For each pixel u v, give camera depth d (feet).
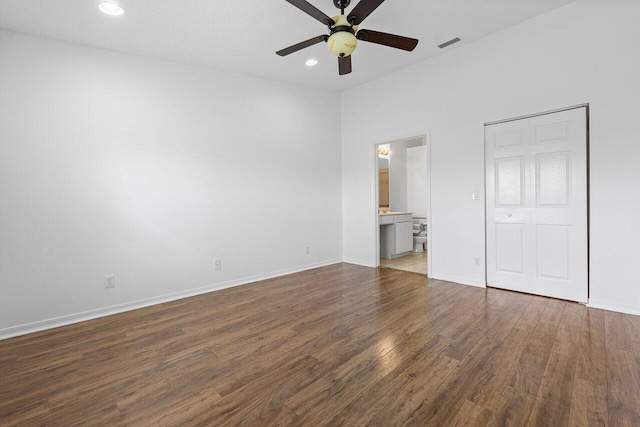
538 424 4.66
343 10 7.82
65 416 5.11
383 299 10.54
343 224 16.84
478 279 11.66
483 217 11.42
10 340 8.11
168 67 11.22
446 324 8.34
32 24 8.48
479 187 11.44
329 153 16.12
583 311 8.90
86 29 8.91
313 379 5.99
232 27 9.32
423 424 4.72
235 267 12.83
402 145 22.88
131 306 10.37
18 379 6.21
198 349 7.31
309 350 7.13
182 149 11.46
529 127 10.26
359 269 15.12
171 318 9.35
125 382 6.03
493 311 9.16
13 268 8.61
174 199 11.28
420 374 6.04
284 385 5.82
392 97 13.99
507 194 10.86
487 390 5.49
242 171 13.01
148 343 7.69
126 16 8.47
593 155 8.98
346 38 7.16
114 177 10.11
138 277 10.53
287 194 14.49
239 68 12.37
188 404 5.34
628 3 8.34
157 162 10.93
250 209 13.26
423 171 21.95
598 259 9.04
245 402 5.36
